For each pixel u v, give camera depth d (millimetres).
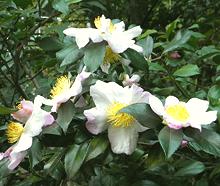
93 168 338
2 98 517
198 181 358
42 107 344
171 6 978
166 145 271
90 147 302
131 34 356
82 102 328
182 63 520
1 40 496
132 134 304
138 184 346
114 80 357
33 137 317
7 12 473
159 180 357
